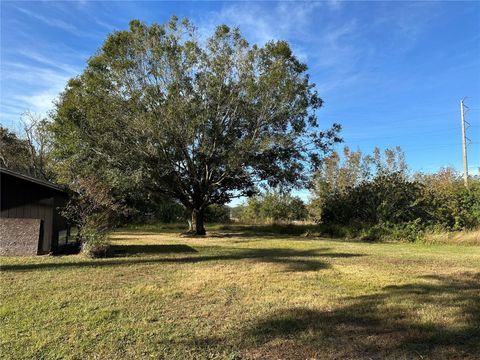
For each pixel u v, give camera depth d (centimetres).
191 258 1140
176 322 543
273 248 1494
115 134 2192
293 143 2302
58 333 495
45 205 1281
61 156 2450
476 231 1820
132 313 579
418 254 1280
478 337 487
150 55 2156
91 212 1225
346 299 661
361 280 815
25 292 690
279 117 2195
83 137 2264
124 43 2164
